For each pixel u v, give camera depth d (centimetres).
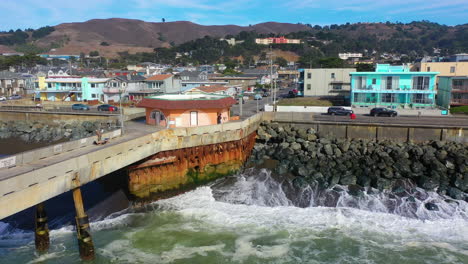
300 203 3988
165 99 4622
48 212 3734
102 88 9581
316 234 3397
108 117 6844
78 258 2986
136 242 3259
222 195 4203
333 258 3041
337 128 5506
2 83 11812
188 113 4550
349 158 4806
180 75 11669
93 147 3303
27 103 9219
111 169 3300
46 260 2953
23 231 3406
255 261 2997
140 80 9831
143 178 4059
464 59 10756
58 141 6519
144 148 3788
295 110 6919
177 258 3028
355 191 4112
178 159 4269
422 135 5153
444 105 7575
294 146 5153
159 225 3572
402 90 7281
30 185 2472
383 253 3097
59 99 9875
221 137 4550
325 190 4181
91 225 3541
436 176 4281
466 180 4088
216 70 18838
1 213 2278
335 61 14888
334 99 8900
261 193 4206
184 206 3981
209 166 4547
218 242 3269
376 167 4544
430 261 2978
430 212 3709
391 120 5803
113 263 2952
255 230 3478
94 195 4088
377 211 3772
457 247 3170
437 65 9212
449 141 5056
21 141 6638
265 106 7044
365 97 7531
